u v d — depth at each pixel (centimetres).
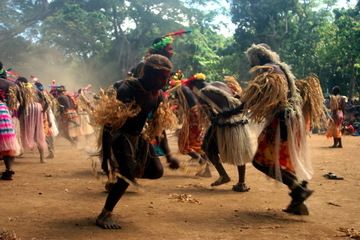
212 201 568
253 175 780
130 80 437
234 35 3875
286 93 484
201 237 411
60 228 435
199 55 4422
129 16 4638
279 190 640
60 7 4762
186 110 672
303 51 3581
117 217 481
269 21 3675
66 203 546
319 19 3691
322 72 3509
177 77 730
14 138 690
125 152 439
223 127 623
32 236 407
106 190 611
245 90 500
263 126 506
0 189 631
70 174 776
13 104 707
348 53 2959
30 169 838
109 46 4669
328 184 692
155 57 436
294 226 452
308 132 513
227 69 4272
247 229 440
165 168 848
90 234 416
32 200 560
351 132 1998
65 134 1292
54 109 1141
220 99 628
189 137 707
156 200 570
